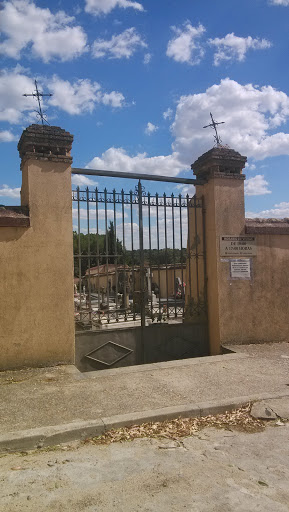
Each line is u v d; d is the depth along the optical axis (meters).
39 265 6.56
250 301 8.13
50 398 4.98
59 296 6.67
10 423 4.19
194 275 8.80
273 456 3.64
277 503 2.91
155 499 2.97
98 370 6.58
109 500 2.96
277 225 8.42
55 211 6.70
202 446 3.86
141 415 4.37
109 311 7.38
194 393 5.12
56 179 6.74
